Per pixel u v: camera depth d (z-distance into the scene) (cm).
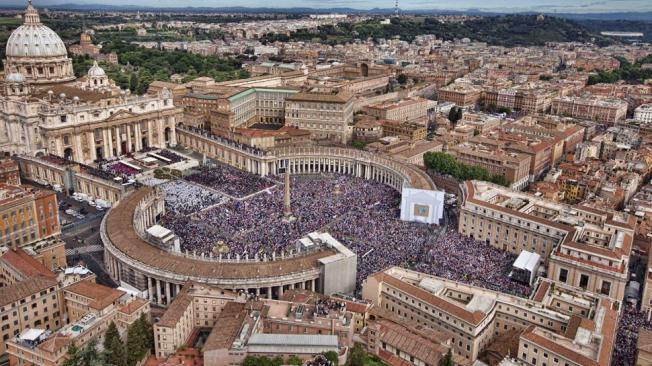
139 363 13475
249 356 12812
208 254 19025
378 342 13825
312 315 14550
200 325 15538
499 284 17950
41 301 14988
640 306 17662
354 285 18062
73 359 12344
